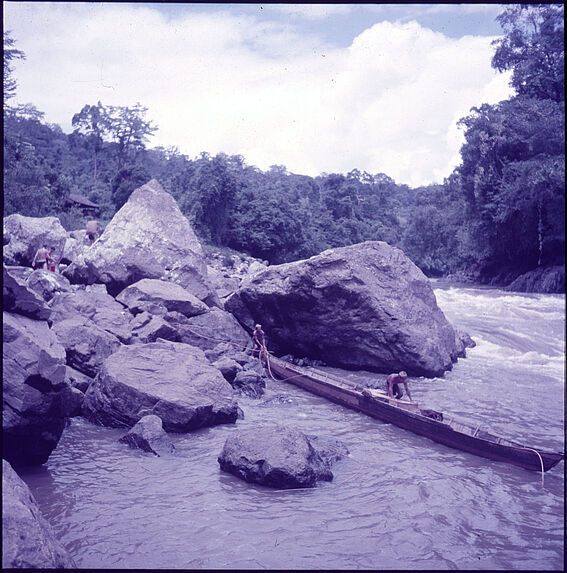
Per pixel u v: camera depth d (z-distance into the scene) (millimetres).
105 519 8961
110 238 24484
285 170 126062
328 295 21359
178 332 19531
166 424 13367
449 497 10430
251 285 23469
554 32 54531
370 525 9133
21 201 44156
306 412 15961
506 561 8070
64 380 10156
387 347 20969
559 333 28562
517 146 55906
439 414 14383
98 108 105438
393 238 105250
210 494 10070
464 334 26109
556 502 10328
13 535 6344
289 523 9078
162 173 127750
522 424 14977
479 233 61188
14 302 10609
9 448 10188
